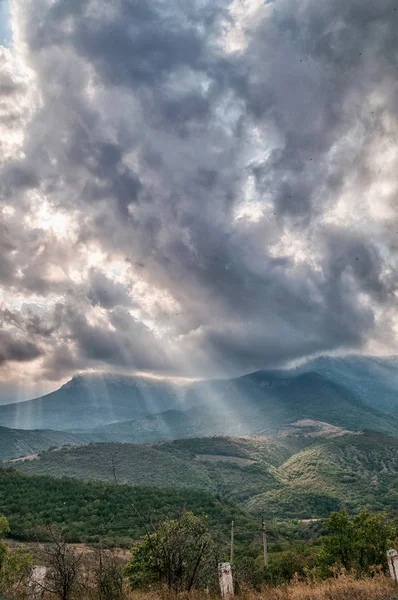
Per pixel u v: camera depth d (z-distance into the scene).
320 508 142.00
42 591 12.28
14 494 88.75
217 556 15.62
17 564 16.41
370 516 26.66
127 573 18.16
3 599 12.27
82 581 12.89
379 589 11.84
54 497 87.25
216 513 92.00
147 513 16.36
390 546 24.84
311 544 62.06
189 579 14.28
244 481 186.62
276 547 62.47
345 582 13.40
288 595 12.49
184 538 14.83
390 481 162.00
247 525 86.38
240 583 14.95
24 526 62.66
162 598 12.84
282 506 146.75
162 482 160.00
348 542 25.47
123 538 33.59
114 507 78.62
